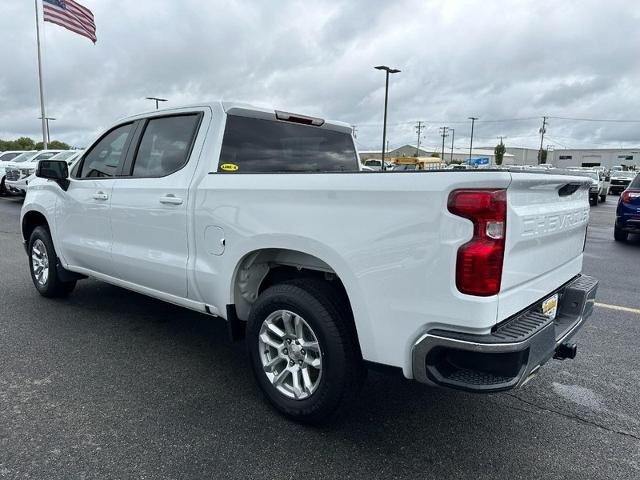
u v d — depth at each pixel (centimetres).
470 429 297
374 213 246
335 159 445
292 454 267
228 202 313
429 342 232
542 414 316
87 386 340
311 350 288
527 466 262
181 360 388
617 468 262
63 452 264
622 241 1120
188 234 344
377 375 370
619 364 397
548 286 283
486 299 220
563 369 386
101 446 270
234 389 341
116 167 420
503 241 221
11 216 1317
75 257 472
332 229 262
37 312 495
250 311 312
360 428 295
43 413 303
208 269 331
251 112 364
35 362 378
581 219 327
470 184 219
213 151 343
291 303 285
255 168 369
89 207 436
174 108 376
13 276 643
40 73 2594
